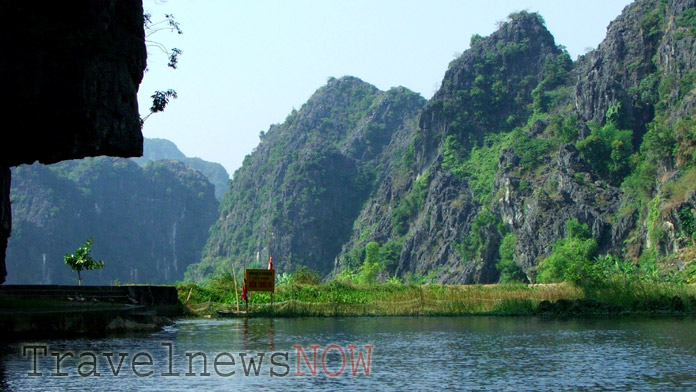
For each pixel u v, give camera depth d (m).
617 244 181.62
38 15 27.89
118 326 34.97
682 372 23.08
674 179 170.12
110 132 29.77
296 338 33.81
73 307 37.31
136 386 20.70
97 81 28.53
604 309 53.66
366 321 47.03
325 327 40.94
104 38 28.70
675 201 159.88
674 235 155.00
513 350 29.11
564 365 24.72
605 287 60.34
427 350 29.12
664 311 54.53
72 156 30.39
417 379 21.98
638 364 24.84
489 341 32.72
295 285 66.88
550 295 58.78
